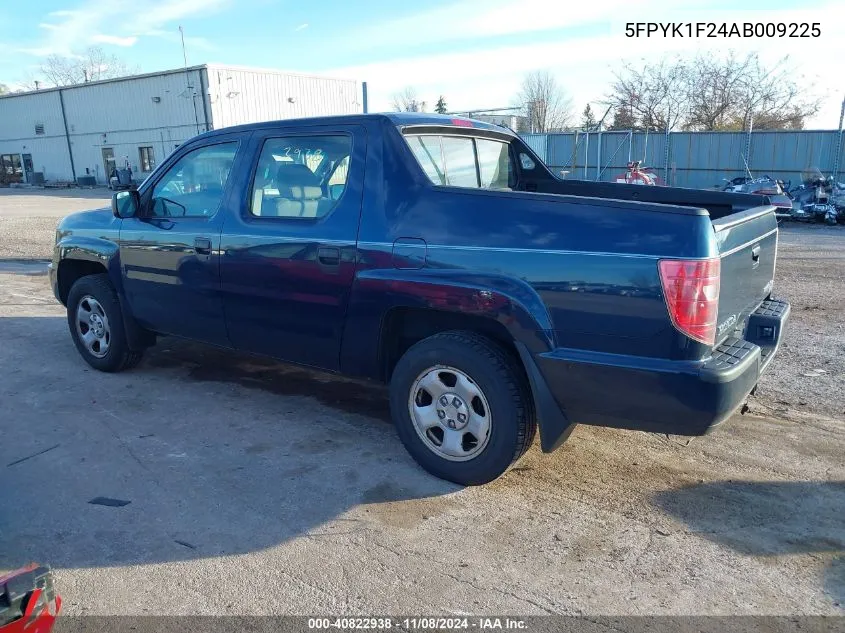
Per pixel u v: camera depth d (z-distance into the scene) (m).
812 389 5.25
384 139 3.92
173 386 5.46
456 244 3.56
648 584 2.96
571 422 3.54
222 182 4.71
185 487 3.82
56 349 6.48
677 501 3.64
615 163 24.91
